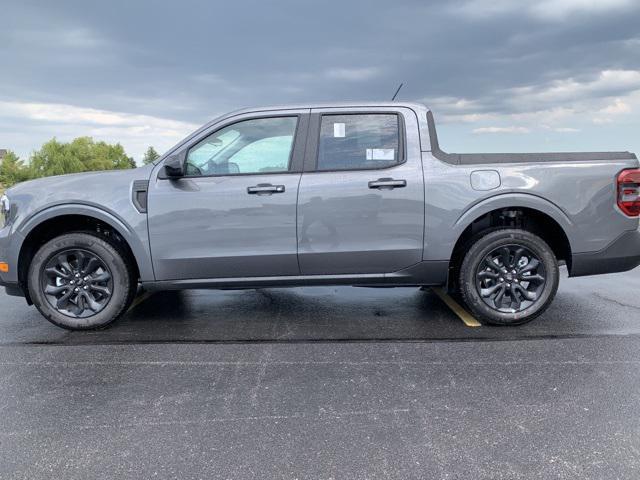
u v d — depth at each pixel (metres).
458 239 4.54
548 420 2.90
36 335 4.49
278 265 4.46
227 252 4.42
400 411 3.03
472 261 4.49
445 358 3.86
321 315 5.06
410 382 3.43
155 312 5.20
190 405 3.13
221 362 3.82
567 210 4.43
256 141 4.48
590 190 4.43
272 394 3.27
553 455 2.56
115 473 2.45
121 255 4.49
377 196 4.38
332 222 4.40
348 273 4.52
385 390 3.31
